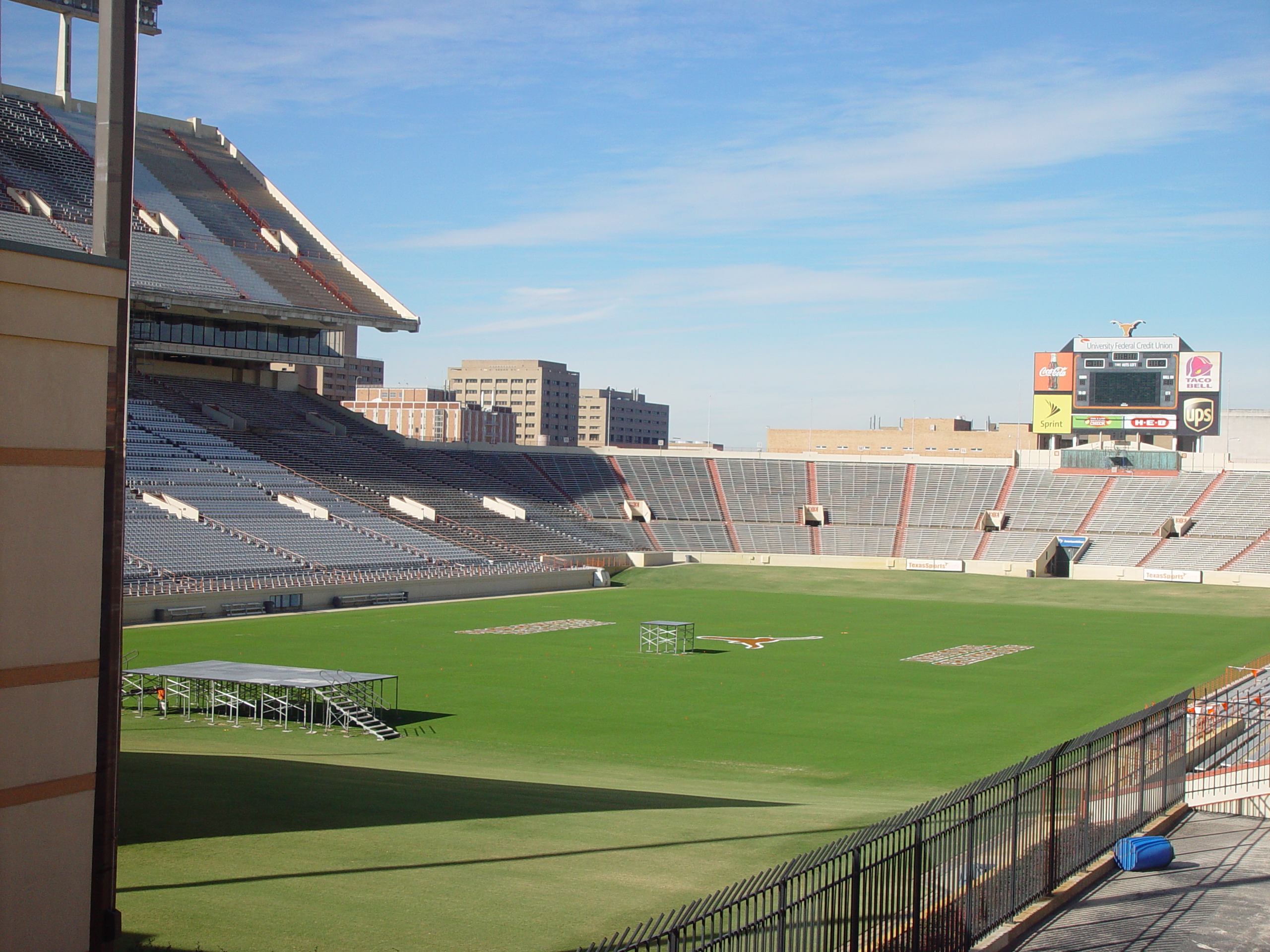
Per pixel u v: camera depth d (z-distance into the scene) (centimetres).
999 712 5034
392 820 2469
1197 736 3353
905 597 9956
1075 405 12219
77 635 1340
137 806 2469
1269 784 2791
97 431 1359
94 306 1348
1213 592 9969
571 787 3247
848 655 6669
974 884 1864
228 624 7388
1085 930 1964
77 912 1340
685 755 4162
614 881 1975
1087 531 11731
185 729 4281
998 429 17488
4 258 1252
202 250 11288
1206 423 11862
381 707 4872
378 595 8844
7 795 1271
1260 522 11225
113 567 1387
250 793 2708
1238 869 2327
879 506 12838
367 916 1731
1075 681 5841
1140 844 2319
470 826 2441
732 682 5712
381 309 11956
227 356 11438
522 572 10212
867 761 4103
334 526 10038
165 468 9925
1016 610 9056
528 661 6275
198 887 1853
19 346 1282
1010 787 2034
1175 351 11900
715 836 2420
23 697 1287
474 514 11712
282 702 4606
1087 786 2270
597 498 13212
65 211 10000
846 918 1531
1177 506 11794
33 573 1295
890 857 1641
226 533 9056
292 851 2123
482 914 1758
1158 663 6481
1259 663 6306
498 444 13850
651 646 6931
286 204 13088
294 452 11656
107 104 1495
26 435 1287
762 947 1412
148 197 11769
